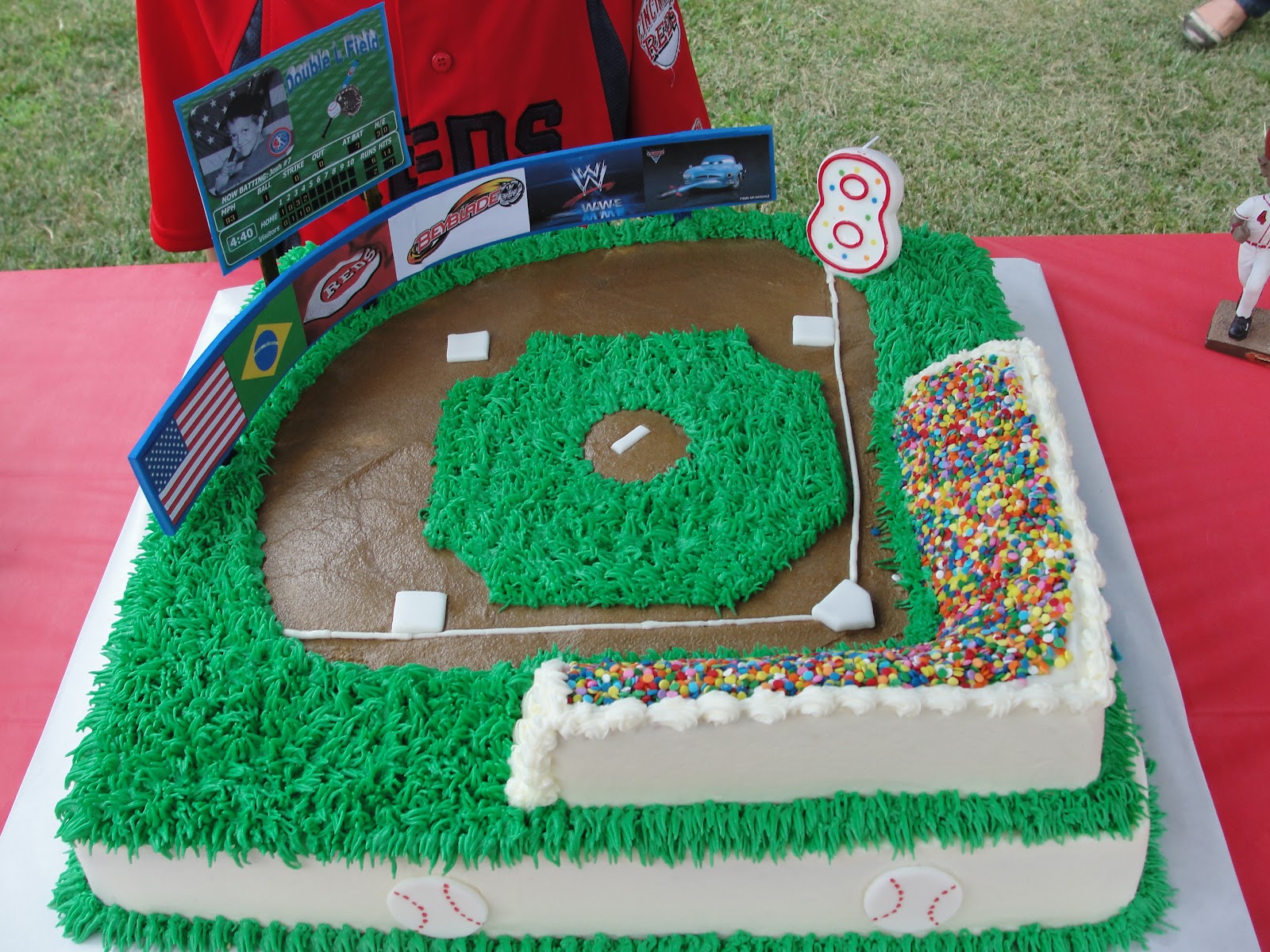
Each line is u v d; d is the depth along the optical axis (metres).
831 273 0.80
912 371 0.72
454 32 0.79
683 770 0.51
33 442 0.81
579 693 0.51
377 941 0.55
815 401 0.71
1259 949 0.55
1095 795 0.53
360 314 0.78
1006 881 0.53
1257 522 0.73
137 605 0.62
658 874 0.52
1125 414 0.80
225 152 0.65
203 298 0.91
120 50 1.45
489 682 0.57
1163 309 0.87
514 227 0.81
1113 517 0.73
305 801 0.53
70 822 0.53
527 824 0.52
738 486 0.66
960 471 0.62
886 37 1.41
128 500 0.77
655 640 0.60
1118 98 1.30
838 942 0.55
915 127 1.27
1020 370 0.65
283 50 0.66
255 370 0.70
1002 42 1.39
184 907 0.55
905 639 0.59
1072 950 0.55
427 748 0.55
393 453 0.70
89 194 1.25
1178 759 0.61
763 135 0.80
